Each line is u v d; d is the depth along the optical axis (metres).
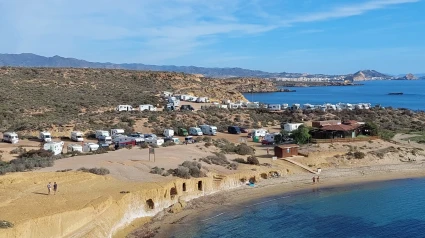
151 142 77.75
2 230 28.92
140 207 44.78
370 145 83.44
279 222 46.25
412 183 63.91
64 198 39.19
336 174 68.25
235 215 48.22
